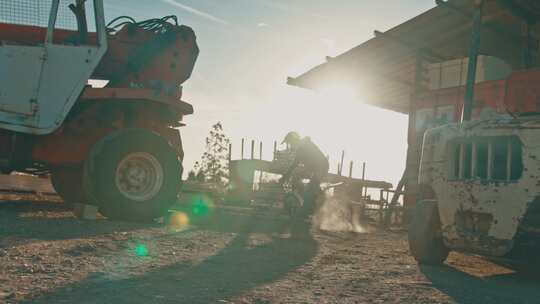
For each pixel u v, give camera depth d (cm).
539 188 428
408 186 1225
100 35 716
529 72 980
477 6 945
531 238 445
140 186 728
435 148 508
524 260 486
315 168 852
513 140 454
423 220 512
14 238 497
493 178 463
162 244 535
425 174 515
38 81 700
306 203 836
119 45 796
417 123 1249
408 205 1195
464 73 1178
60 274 373
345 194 1144
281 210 1012
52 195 1071
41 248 457
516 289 408
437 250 509
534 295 386
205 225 775
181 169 749
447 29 1305
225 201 1462
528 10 1160
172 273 402
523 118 461
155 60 801
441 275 453
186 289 352
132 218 716
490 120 477
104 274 381
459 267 513
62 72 704
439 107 1199
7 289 324
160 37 806
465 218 475
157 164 734
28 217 677
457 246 477
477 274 477
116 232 585
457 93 1157
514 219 441
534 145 434
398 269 477
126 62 799
